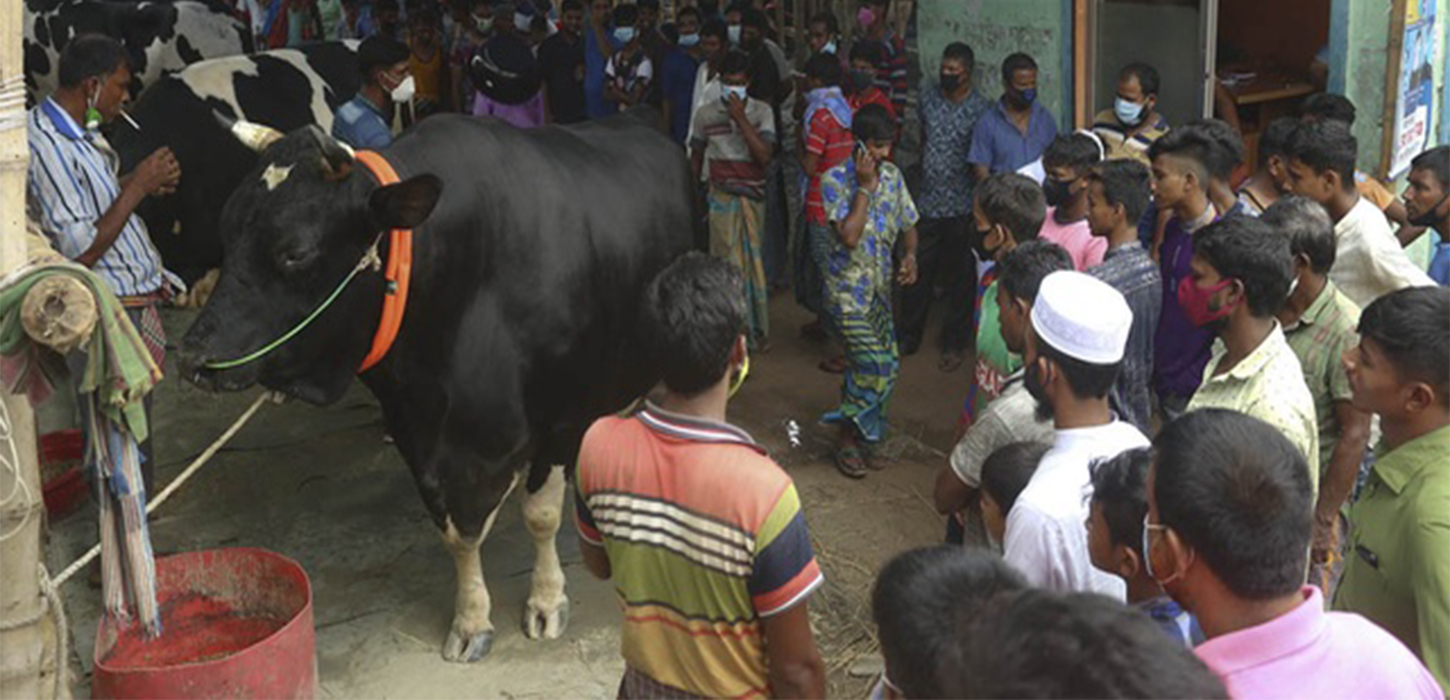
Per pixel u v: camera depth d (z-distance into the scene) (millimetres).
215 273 7801
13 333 3041
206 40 9539
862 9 8211
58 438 5781
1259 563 2062
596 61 9203
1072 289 2914
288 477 6035
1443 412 2758
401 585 5184
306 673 3945
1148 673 1306
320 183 3875
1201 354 4559
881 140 5652
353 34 11648
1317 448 3490
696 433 2711
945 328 7355
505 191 4367
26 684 3354
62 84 4676
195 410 6691
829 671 4633
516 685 4562
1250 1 8531
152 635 3598
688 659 2807
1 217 3078
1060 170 5109
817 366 7359
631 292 4840
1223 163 4551
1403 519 2764
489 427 4398
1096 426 2932
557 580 4828
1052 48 7230
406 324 4191
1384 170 6922
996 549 3494
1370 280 4617
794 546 2678
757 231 7336
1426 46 7125
